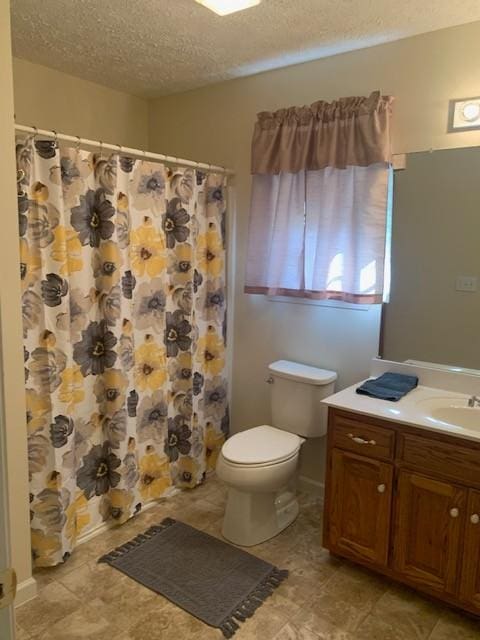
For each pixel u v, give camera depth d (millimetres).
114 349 2355
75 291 2225
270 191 2697
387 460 1985
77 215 2186
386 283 2422
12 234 1812
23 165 1965
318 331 2727
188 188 2670
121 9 2033
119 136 3188
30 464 2096
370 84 2400
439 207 2246
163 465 2775
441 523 1879
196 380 2871
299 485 2918
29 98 2686
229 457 2316
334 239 2490
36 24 2188
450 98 2184
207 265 2900
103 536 2432
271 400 2771
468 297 2213
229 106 2938
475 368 2223
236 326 3088
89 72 2801
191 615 1929
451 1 1926
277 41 2334
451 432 1800
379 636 1844
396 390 2191
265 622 1899
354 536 2121
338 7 1983
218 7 1900
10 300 1829
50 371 2090
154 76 2854
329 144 2420
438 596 1923
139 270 2488
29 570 2000
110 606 1969
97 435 2428
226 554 2305
